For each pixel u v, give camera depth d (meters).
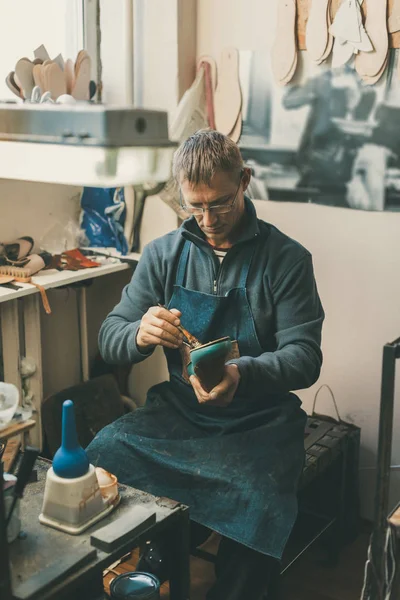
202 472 1.88
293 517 1.81
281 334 2.01
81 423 2.56
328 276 2.54
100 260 2.66
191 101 2.57
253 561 1.83
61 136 1.11
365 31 2.26
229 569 1.85
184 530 1.59
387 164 2.33
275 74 2.45
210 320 2.04
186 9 2.55
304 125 2.45
